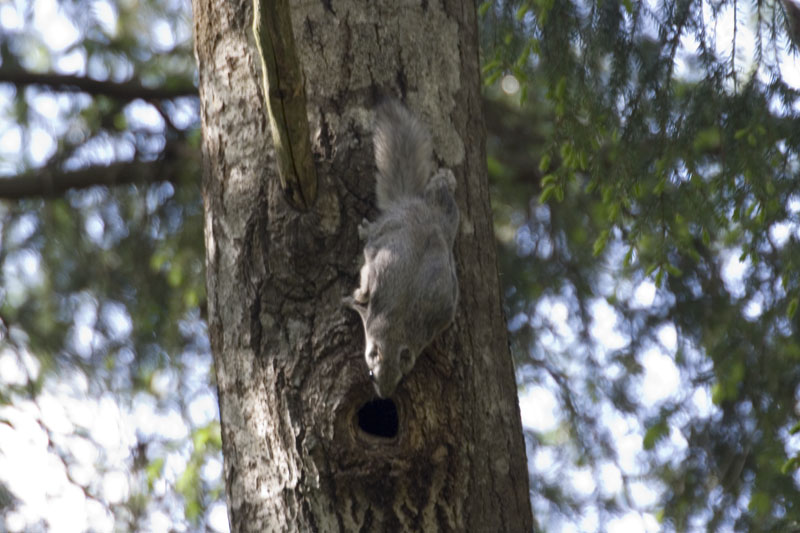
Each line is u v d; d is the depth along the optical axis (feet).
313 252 24.88
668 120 34.73
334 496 23.57
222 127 26.43
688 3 34.06
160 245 50.98
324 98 25.90
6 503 44.83
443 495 23.84
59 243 51.03
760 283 39.14
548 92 35.12
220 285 25.68
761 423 39.40
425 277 24.85
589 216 50.03
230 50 26.81
